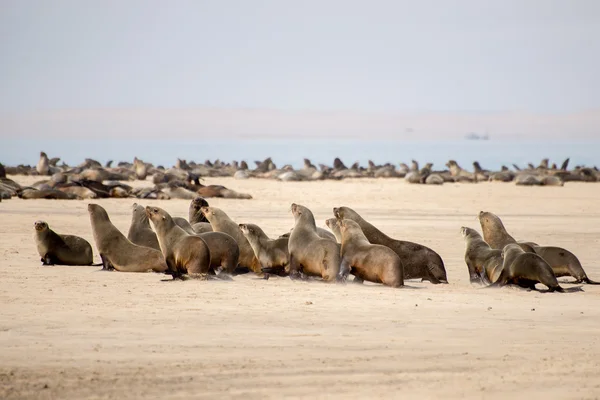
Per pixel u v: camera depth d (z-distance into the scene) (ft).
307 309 138.72
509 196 550.36
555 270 191.52
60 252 204.95
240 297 152.15
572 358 99.91
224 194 517.14
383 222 360.28
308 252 183.42
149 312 131.85
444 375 89.71
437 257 193.16
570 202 501.56
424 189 627.87
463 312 138.92
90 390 80.74
